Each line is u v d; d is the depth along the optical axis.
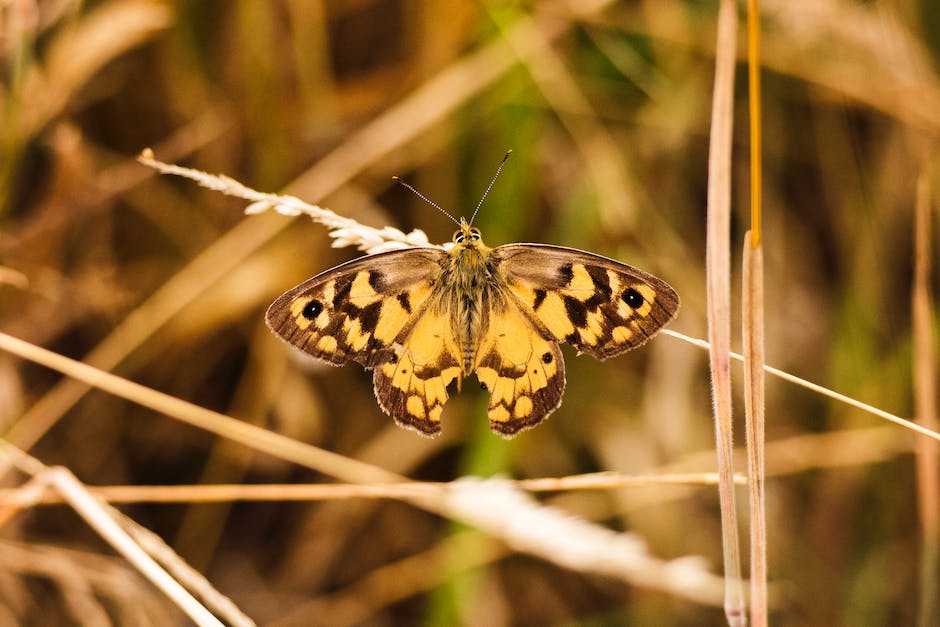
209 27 0.52
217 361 0.52
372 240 0.47
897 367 0.52
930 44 0.52
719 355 0.43
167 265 0.52
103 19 0.51
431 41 0.52
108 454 0.52
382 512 0.52
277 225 0.51
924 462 0.49
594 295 0.47
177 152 0.52
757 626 0.43
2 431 0.50
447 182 0.52
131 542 0.46
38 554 0.50
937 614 0.49
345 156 0.51
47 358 0.47
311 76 0.52
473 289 0.47
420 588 0.52
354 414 0.52
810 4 0.52
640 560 0.48
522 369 0.47
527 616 0.52
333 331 0.47
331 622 0.52
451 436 0.52
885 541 0.52
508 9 0.52
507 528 0.48
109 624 0.49
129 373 0.52
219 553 0.52
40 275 0.51
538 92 0.52
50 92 0.50
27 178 0.51
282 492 0.47
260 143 0.52
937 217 0.52
